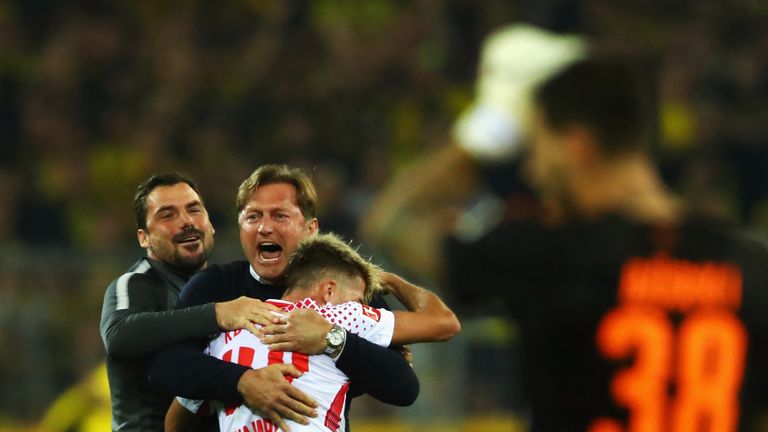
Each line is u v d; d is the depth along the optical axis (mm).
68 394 27016
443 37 40438
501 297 8164
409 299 12625
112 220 34656
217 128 37688
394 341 12156
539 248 8125
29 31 40219
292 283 12109
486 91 8047
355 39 39438
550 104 8062
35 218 35125
